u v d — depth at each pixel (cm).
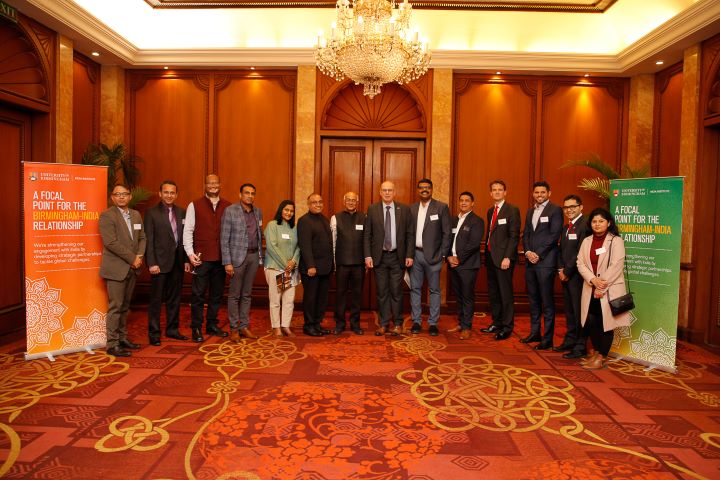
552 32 620
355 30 393
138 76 662
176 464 246
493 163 658
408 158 663
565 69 625
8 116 482
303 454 258
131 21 614
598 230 407
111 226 423
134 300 662
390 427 292
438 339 506
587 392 356
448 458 256
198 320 477
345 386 360
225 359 422
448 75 638
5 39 463
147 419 298
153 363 407
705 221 515
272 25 624
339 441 273
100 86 643
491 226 524
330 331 523
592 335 419
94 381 362
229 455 256
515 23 612
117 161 624
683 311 532
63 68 529
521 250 657
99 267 442
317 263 502
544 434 286
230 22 622
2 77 460
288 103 657
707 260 517
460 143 658
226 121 661
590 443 276
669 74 600
